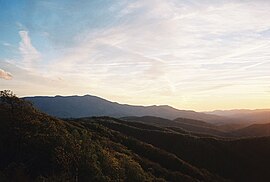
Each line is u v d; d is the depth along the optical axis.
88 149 44.09
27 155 35.94
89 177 37.38
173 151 119.81
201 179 83.00
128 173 46.72
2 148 36.16
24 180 30.58
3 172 30.92
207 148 124.19
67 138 43.59
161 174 65.19
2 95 48.22
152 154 87.38
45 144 38.44
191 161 114.94
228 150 126.31
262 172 115.00
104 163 43.62
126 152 69.69
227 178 108.25
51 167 34.97
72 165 37.44
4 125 40.38
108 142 71.56
